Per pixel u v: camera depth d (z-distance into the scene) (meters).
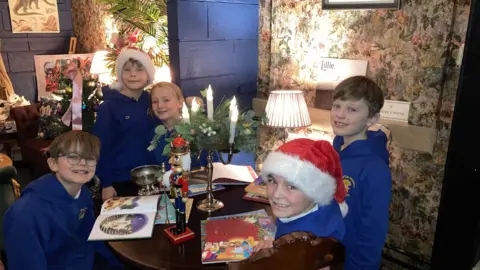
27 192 1.31
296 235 0.84
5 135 3.52
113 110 1.95
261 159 2.60
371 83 1.40
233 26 2.35
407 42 1.75
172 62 2.20
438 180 1.75
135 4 2.93
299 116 1.99
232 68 2.41
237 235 1.34
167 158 1.86
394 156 1.88
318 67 2.13
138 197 1.61
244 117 1.54
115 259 1.52
